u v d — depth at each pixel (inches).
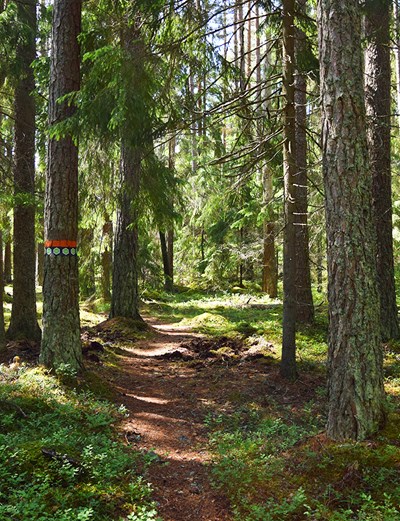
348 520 164.4
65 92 321.4
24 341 408.5
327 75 209.2
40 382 290.0
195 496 194.4
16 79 433.7
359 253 204.8
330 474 191.2
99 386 315.6
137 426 267.7
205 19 328.5
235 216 934.4
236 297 943.7
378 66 414.9
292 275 344.8
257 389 331.9
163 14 313.4
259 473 201.2
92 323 626.8
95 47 329.1
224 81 365.7
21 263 431.5
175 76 332.2
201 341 496.7
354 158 205.2
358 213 205.0
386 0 327.0
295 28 330.0
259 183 890.7
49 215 316.8
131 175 432.8
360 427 203.3
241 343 472.7
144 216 462.9
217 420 279.9
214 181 925.8
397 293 727.7
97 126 304.3
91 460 197.5
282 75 328.2
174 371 399.9
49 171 317.4
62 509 164.4
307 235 514.9
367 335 205.3
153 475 209.5
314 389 327.9
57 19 322.0
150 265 1070.4
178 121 319.3
